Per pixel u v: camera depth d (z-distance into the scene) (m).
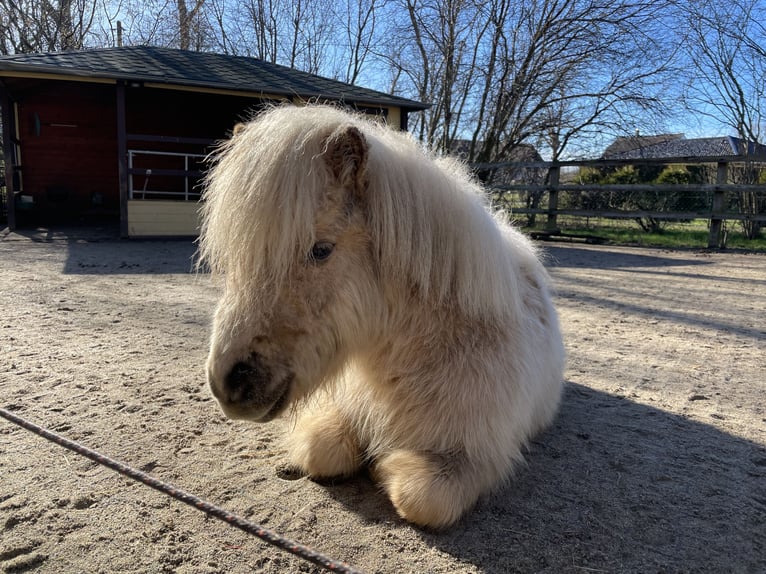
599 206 14.98
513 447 1.90
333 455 1.94
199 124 14.25
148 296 5.13
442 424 1.76
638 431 2.48
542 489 1.95
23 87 11.57
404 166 1.76
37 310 4.45
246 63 12.94
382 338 1.79
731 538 1.69
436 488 1.64
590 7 15.73
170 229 10.02
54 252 7.90
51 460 2.06
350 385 1.99
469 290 1.77
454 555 1.57
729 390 3.05
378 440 1.92
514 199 17.69
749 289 6.29
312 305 1.54
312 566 1.51
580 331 4.38
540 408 2.26
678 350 3.85
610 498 1.90
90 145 13.58
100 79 9.51
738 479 2.05
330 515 1.75
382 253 1.68
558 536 1.67
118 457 2.10
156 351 3.46
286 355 1.51
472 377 1.76
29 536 1.61
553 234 12.61
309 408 2.21
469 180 2.19
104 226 11.98
